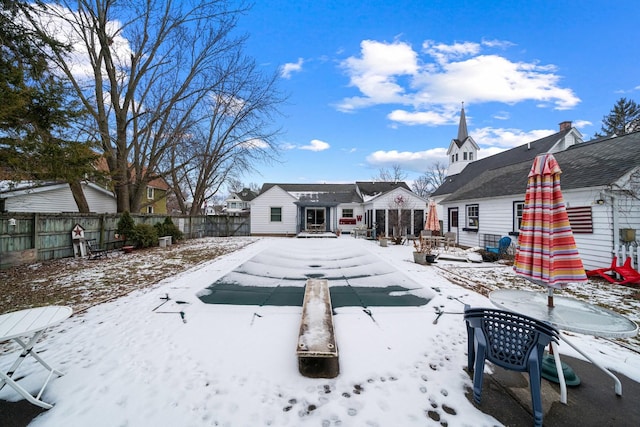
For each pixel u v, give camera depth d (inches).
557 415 78.1
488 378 95.3
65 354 112.1
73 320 148.8
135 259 358.6
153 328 137.3
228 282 235.0
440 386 91.1
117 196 535.8
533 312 96.4
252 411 80.0
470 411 79.8
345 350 113.6
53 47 291.6
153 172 592.4
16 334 78.9
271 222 810.2
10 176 276.1
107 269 289.9
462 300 179.6
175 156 726.5
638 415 77.9
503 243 368.2
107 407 81.8
